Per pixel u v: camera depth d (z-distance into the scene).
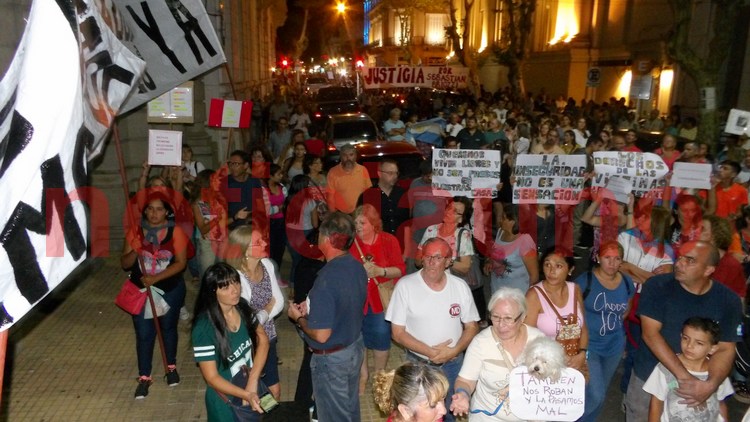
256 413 3.92
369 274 5.11
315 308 4.02
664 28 22.06
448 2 37.31
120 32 4.91
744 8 16.30
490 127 12.98
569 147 11.86
